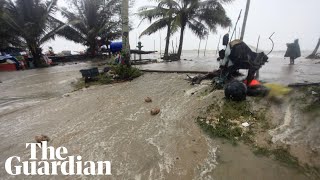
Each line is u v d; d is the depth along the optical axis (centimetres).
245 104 637
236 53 777
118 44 1711
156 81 1040
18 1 2045
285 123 521
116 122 580
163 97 779
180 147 451
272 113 575
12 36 2108
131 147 455
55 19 2312
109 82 1058
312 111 551
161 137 493
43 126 573
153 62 2009
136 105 709
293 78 914
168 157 418
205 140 476
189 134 504
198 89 835
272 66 1453
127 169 387
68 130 543
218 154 425
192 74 1159
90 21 2689
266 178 358
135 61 1997
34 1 2075
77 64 2219
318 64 1592
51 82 1190
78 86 1041
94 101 767
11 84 1193
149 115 621
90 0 2581
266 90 686
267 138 469
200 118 583
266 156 414
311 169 373
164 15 2188
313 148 421
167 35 2333
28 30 2028
